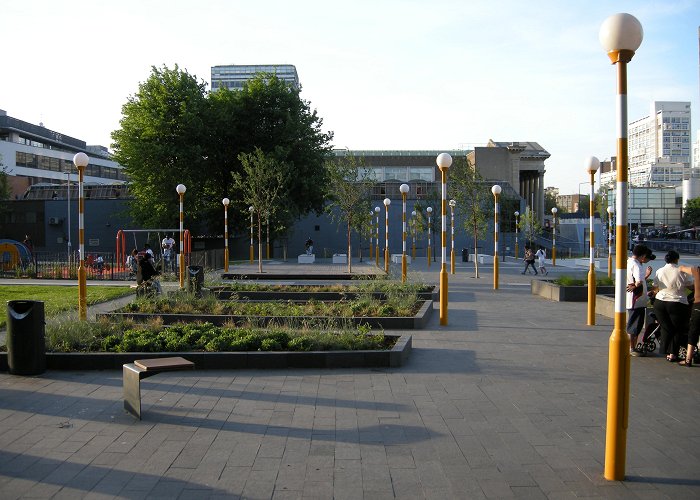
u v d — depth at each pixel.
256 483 5.25
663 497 5.01
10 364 9.09
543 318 15.37
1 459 5.78
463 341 12.09
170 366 7.21
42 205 56.16
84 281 12.75
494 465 5.68
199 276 20.03
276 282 25.83
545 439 6.39
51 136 94.69
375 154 86.81
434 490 5.12
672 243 65.31
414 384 8.63
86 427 6.73
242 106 47.12
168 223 44.72
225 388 8.38
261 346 9.82
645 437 6.51
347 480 5.32
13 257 31.39
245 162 35.41
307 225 60.12
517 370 9.54
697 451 6.09
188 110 42.66
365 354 9.66
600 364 10.00
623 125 5.38
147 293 16.61
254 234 49.94
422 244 60.31
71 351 9.81
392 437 6.43
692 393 8.27
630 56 5.36
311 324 12.40
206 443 6.23
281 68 153.62
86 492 5.06
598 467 5.65
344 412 7.30
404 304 15.38
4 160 79.00
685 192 113.62
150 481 5.28
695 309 9.61
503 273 33.09
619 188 5.39
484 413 7.29
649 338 10.70
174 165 42.75
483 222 34.19
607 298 15.80
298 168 47.69
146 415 7.16
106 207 55.03
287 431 6.61
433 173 81.12
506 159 82.38
